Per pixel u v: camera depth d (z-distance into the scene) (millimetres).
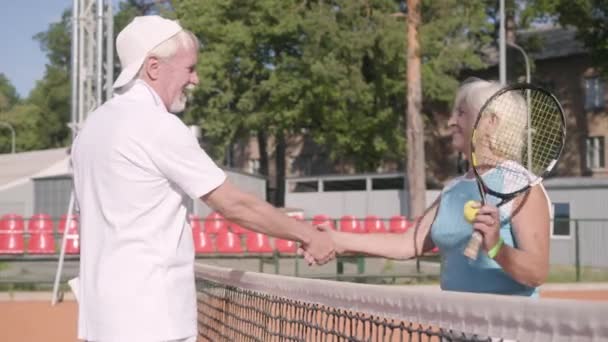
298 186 42750
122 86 3486
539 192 3535
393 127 41406
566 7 40469
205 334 6402
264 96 44312
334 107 40969
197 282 6812
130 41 3496
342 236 4246
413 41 31719
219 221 22047
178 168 3338
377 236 4250
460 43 37656
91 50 18734
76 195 3533
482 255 3576
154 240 3350
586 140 47719
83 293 3445
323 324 3953
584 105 47812
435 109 51625
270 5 41188
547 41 51062
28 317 16766
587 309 2221
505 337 2568
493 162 3668
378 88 39656
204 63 42688
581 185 27344
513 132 3670
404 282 21891
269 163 62625
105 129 3396
